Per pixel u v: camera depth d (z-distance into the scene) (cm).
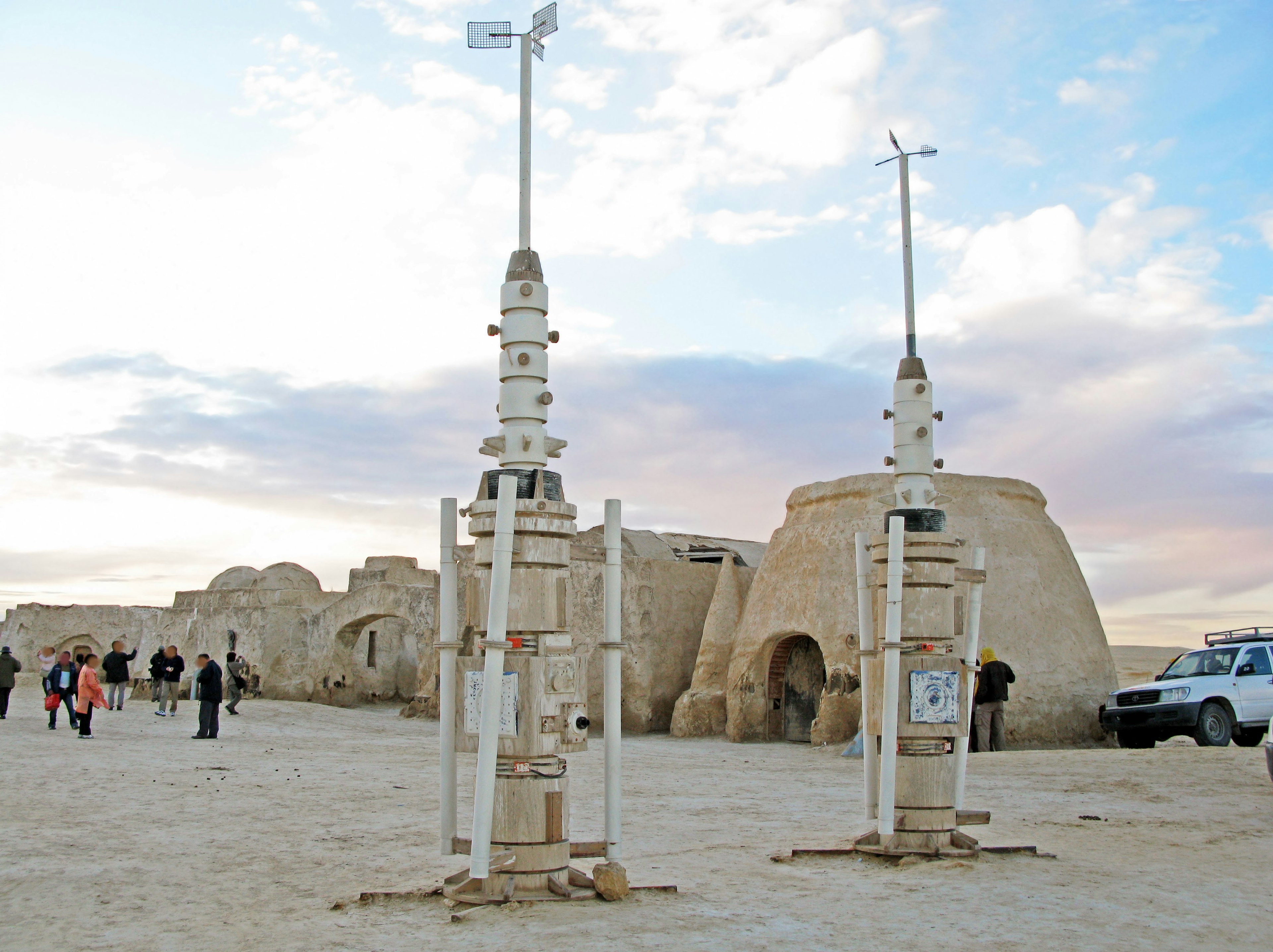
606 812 704
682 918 621
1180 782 1291
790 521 2177
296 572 3584
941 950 558
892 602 799
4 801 1053
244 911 658
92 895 695
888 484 2022
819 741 1917
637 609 2367
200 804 1089
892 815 802
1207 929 609
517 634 680
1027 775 1391
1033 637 1900
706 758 1741
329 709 2830
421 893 673
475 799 662
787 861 810
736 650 2164
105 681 3925
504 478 655
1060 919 629
